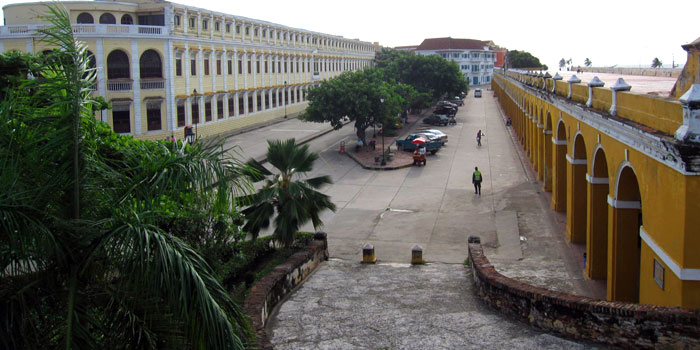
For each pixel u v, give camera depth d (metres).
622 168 13.85
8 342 6.29
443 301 14.08
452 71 73.81
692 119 9.48
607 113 14.73
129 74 44.72
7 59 15.96
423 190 31.47
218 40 54.09
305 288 15.98
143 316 6.63
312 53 80.25
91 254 6.75
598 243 17.03
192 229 13.85
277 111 69.69
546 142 29.08
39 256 6.69
